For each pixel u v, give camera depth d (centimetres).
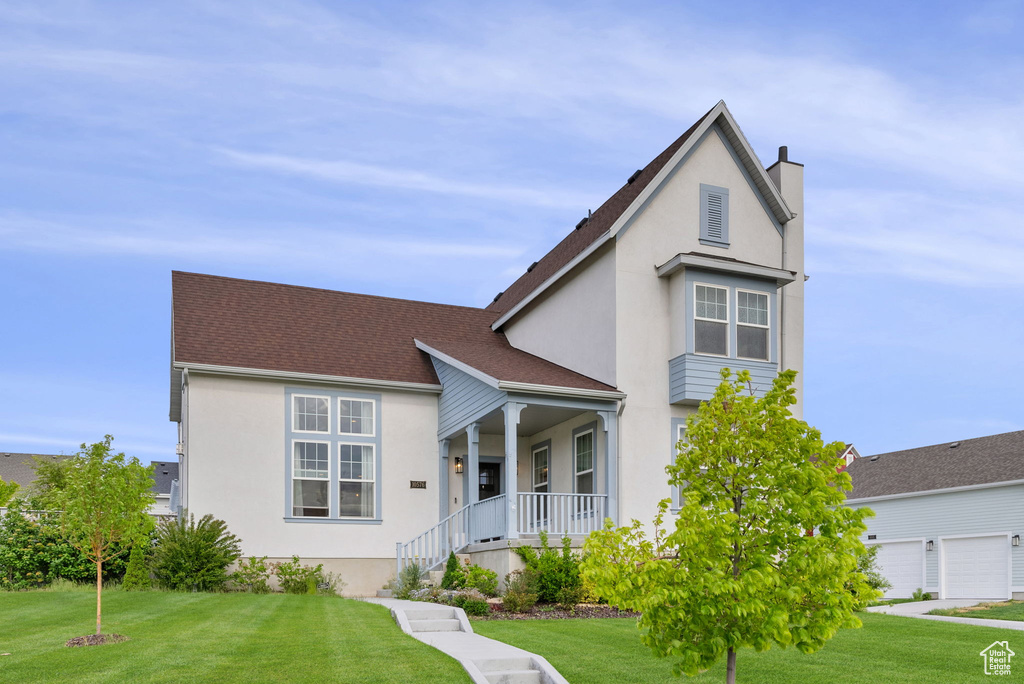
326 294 2431
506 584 1612
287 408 2017
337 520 2014
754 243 2044
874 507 3045
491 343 2427
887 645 1148
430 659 941
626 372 1859
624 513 1798
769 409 697
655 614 661
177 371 2159
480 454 2220
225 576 1806
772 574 627
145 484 1166
